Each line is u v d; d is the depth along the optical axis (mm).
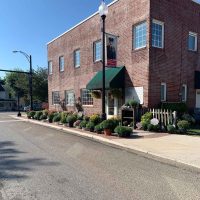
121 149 9484
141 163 7523
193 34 18141
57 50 27344
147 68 15250
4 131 15344
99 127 12727
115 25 17969
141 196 5086
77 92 23359
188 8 17625
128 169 6906
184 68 17391
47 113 21906
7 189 5445
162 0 15891
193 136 11508
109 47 15695
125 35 17000
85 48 21875
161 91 15961
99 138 11430
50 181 5949
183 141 10328
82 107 22359
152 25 15398
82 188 5512
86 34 21688
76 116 16562
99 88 17750
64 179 6090
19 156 8430
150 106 15266
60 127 15984
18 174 6480
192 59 17984
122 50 17266
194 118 15664
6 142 11234
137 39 16234
